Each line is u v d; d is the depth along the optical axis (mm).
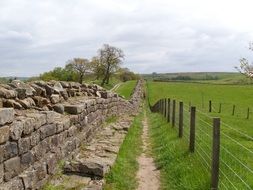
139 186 11258
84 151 13914
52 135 10680
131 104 42406
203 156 12461
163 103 34344
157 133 21000
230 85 110438
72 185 10039
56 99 14305
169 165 12906
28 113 10117
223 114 43375
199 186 10031
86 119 15555
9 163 7906
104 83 129125
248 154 13836
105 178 11016
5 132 7688
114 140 16484
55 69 114250
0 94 10234
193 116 13664
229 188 9422
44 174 9734
